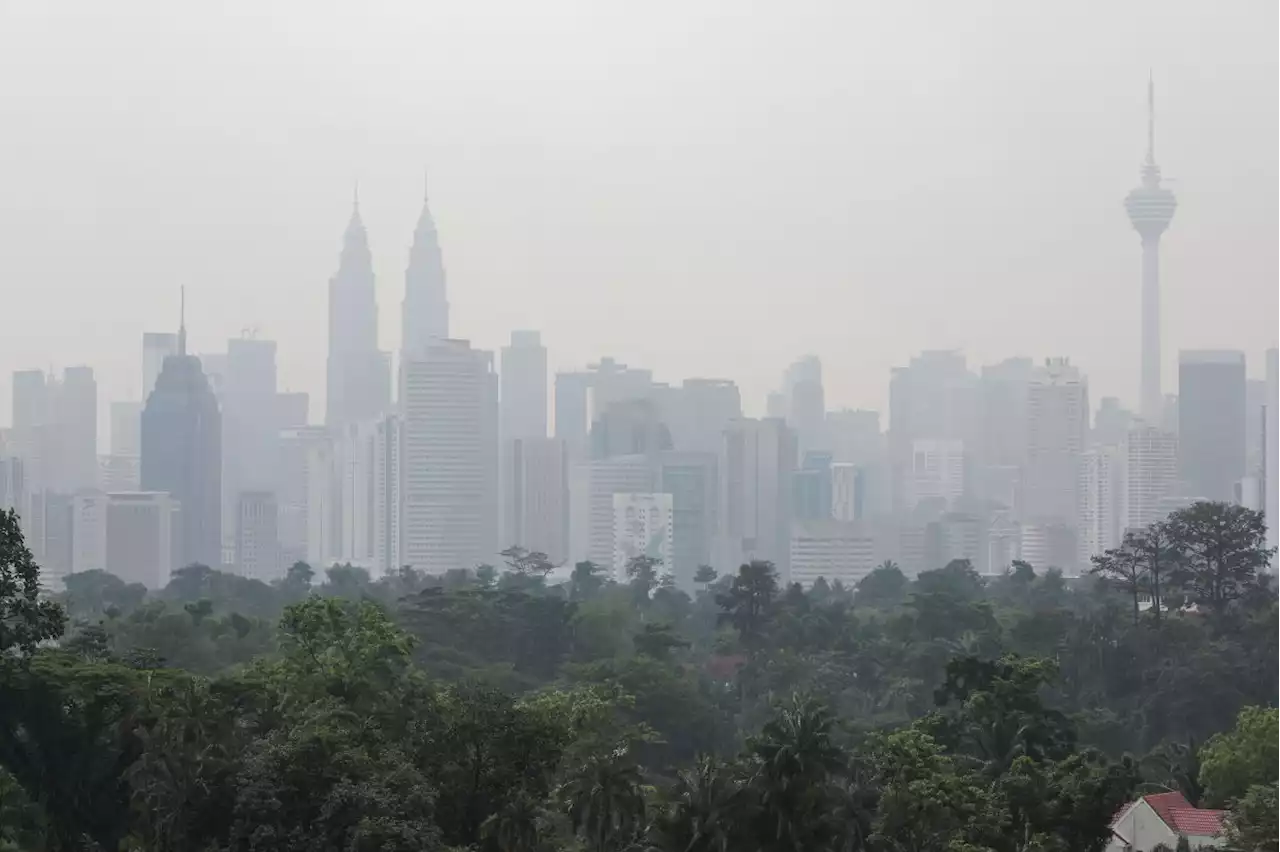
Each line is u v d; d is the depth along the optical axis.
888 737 178.00
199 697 162.88
